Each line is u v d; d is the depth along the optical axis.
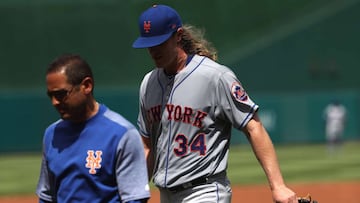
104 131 13.86
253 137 16.38
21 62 100.06
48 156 14.18
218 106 16.39
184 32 16.84
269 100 100.94
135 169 13.87
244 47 110.44
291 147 95.69
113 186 13.95
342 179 57.09
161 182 16.67
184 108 16.42
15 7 101.62
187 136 16.44
